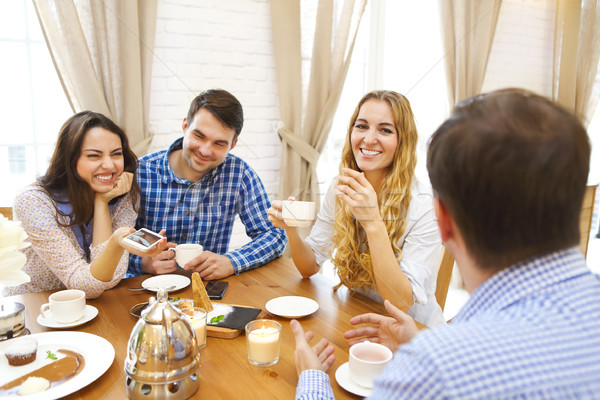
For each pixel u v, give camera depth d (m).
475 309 0.48
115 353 0.90
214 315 1.06
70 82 1.44
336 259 1.08
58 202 1.29
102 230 1.31
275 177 1.22
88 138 1.25
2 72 1.71
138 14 1.22
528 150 0.38
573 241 0.43
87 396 0.76
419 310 1.04
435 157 0.45
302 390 0.70
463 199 0.43
